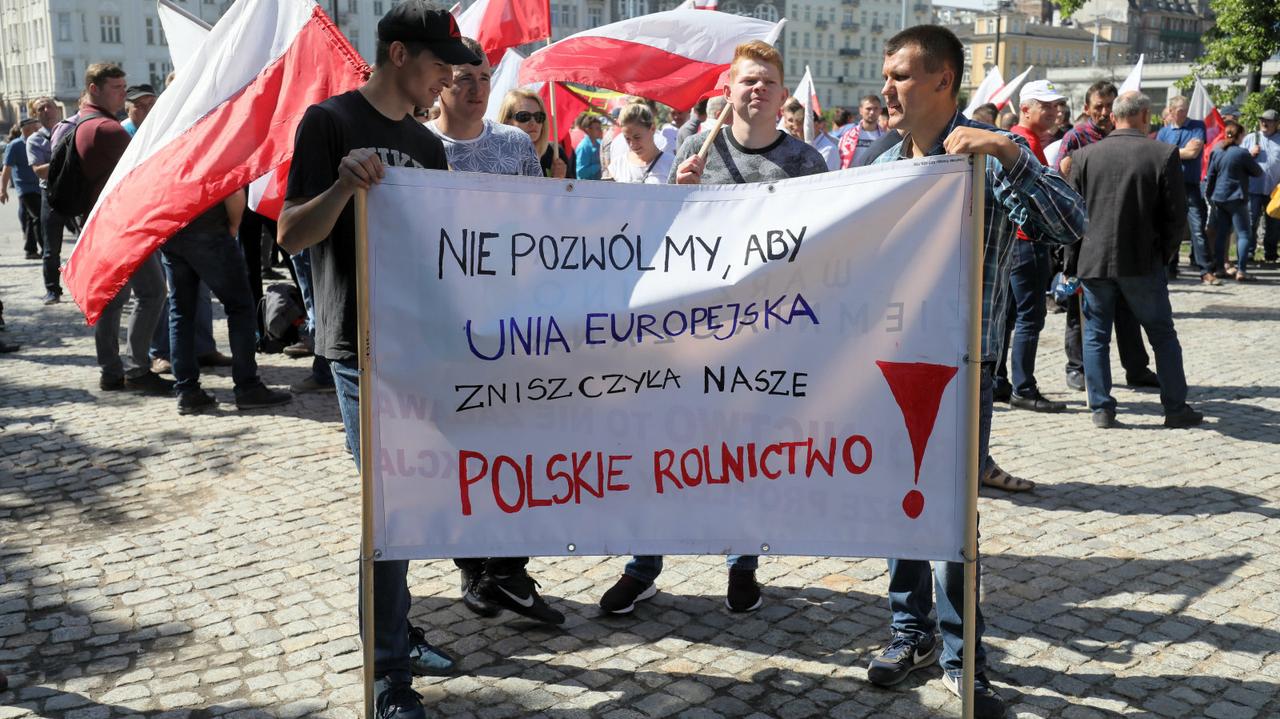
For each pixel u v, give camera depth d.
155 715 3.25
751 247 2.86
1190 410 6.58
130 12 82.06
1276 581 4.20
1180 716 3.21
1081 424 6.63
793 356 2.89
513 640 3.74
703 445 2.94
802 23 118.94
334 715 3.24
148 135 5.41
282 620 3.91
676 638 3.74
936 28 3.12
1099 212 6.29
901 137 3.60
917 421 2.87
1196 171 12.79
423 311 2.84
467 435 2.90
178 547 4.62
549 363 2.89
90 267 5.29
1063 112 10.88
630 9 95.44
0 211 24.34
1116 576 4.25
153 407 6.99
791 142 3.94
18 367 8.27
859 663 3.55
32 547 4.62
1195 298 11.64
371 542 2.88
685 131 6.59
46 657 3.63
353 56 5.51
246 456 5.90
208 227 6.56
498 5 7.26
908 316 2.84
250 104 5.41
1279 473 5.61
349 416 3.20
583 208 2.86
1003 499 5.20
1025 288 6.82
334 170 3.07
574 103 9.12
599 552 2.96
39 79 84.38
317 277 3.21
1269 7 19.75
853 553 2.94
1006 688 3.38
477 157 3.96
